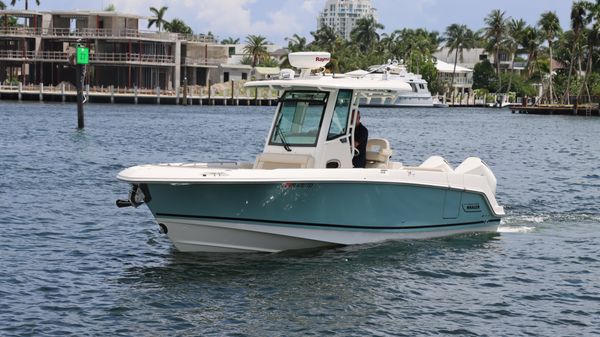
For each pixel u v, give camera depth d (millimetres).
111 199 25016
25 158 37469
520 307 14516
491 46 162375
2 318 13391
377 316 13852
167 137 55344
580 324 13711
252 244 16797
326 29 173000
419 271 16375
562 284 15961
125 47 119125
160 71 124188
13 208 23016
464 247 18359
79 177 30594
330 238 17219
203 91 124250
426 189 17969
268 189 16188
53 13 118562
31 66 121312
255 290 14977
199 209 16125
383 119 96125
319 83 17203
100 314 13719
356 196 17031
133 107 105125
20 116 76000
